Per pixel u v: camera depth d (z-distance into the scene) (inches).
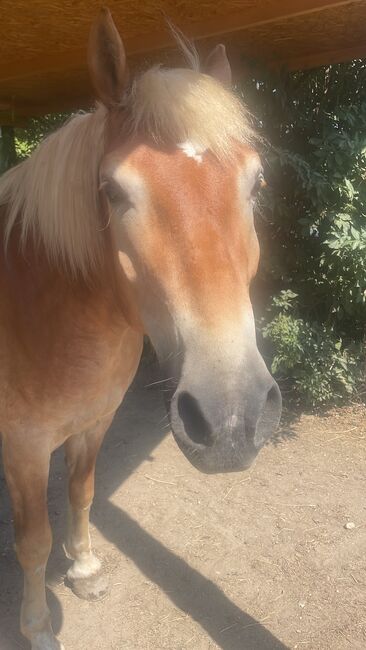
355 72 164.1
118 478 123.9
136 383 174.7
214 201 47.1
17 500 71.1
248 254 51.8
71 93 187.2
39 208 63.6
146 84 52.1
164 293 47.1
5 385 67.9
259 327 155.6
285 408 155.0
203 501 115.0
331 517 109.0
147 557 98.4
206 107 49.8
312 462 129.6
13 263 67.6
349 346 159.8
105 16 52.2
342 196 147.0
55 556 99.7
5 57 141.5
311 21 125.0
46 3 104.1
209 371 44.4
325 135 143.9
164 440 140.6
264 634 81.9
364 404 155.6
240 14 113.9
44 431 68.9
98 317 64.6
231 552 99.5
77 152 59.9
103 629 83.3
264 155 138.8
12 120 203.2
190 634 82.0
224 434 43.4
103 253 60.7
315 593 89.7
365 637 81.1
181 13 112.7
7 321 67.1
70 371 66.1
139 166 47.9
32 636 76.3
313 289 164.9
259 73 148.4
